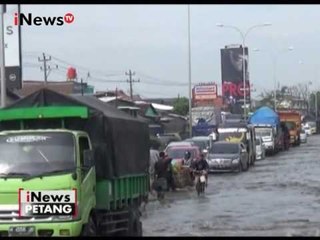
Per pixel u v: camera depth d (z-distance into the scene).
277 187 62.56
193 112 161.38
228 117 158.88
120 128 28.91
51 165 24.42
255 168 91.75
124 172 29.22
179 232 35.22
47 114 27.08
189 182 67.12
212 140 99.19
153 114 130.88
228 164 83.56
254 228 36.12
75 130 26.50
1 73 49.19
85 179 24.92
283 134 138.12
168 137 111.12
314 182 66.62
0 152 24.86
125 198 29.45
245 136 96.69
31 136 25.08
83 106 27.53
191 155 75.12
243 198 53.94
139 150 32.56
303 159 106.75
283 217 40.97
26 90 131.38
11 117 27.25
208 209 47.09
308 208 45.56
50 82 145.00
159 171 58.91
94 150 26.83
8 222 23.77
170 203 52.28
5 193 23.95
